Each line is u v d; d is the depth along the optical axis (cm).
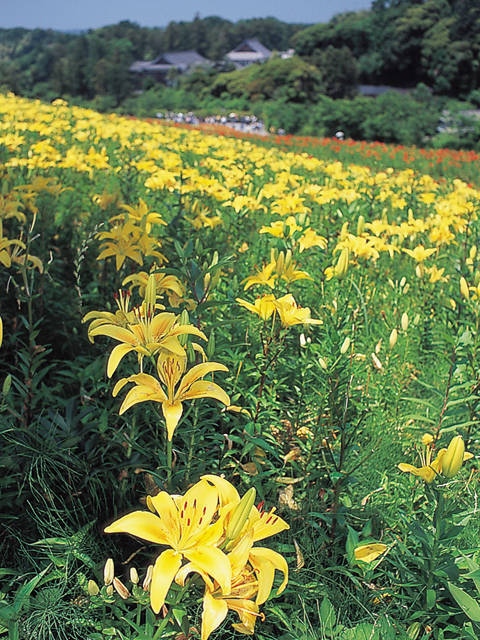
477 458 326
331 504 294
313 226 620
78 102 4359
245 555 164
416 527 232
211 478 178
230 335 340
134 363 307
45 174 632
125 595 196
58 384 331
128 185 569
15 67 9538
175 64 13300
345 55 5825
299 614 241
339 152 2241
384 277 563
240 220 521
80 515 281
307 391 359
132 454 285
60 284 435
